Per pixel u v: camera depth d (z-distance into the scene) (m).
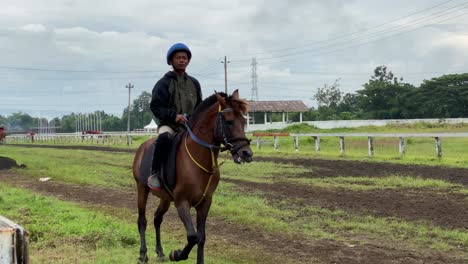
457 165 18.55
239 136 6.15
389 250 8.25
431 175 16.44
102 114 140.38
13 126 185.38
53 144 54.22
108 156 29.55
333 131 52.66
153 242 8.59
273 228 9.78
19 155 31.88
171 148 6.80
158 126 7.42
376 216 10.74
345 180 16.11
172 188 6.63
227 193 13.80
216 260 7.45
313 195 13.50
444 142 33.16
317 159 22.92
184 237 9.18
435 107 89.12
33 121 184.88
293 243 8.73
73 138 61.91
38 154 32.91
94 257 7.32
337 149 29.81
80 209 11.20
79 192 14.85
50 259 7.17
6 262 2.73
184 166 6.42
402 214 10.88
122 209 11.95
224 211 11.17
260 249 8.31
